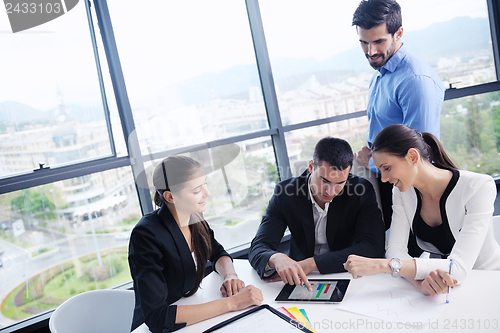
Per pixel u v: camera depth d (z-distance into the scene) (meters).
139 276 1.17
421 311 0.97
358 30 2.09
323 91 3.38
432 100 1.99
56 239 2.50
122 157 2.71
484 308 0.93
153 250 1.20
